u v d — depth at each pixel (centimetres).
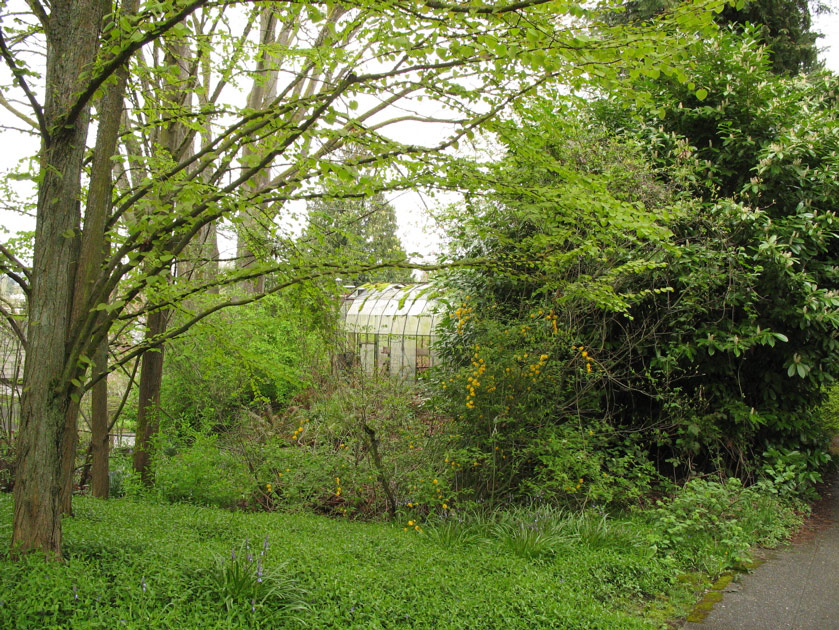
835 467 962
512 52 299
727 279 784
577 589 462
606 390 838
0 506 587
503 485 700
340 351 704
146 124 480
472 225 572
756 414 783
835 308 766
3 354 884
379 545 532
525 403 700
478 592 422
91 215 430
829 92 948
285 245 493
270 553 456
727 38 862
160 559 414
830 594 488
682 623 435
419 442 744
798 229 776
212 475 782
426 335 1352
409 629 361
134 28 335
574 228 571
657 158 887
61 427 400
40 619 310
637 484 733
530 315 771
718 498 648
